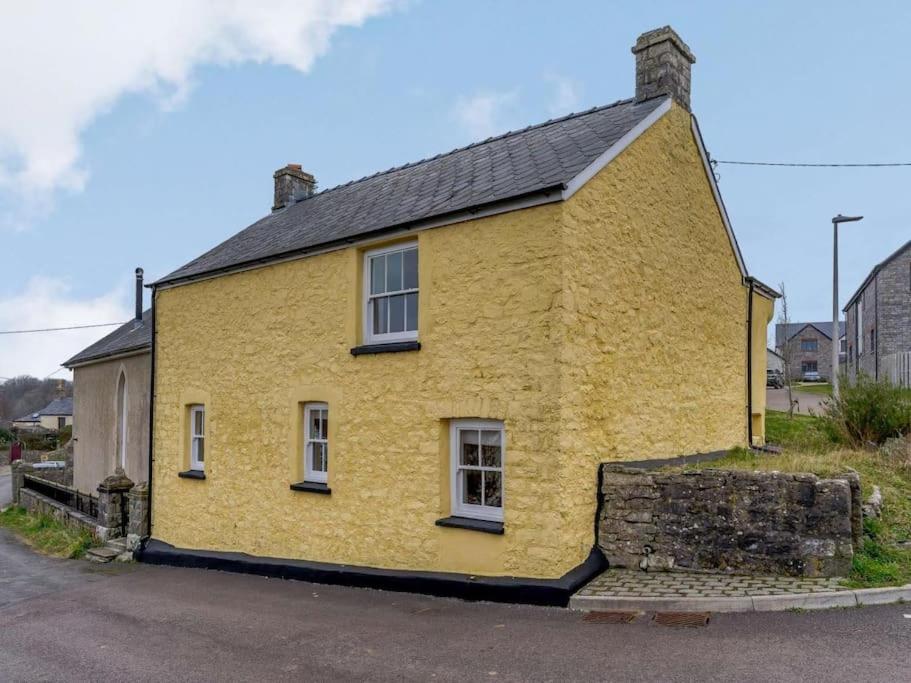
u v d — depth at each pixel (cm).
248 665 642
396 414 922
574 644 614
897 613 634
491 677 557
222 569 1154
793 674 514
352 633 711
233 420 1179
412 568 888
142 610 904
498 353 816
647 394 941
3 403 8838
